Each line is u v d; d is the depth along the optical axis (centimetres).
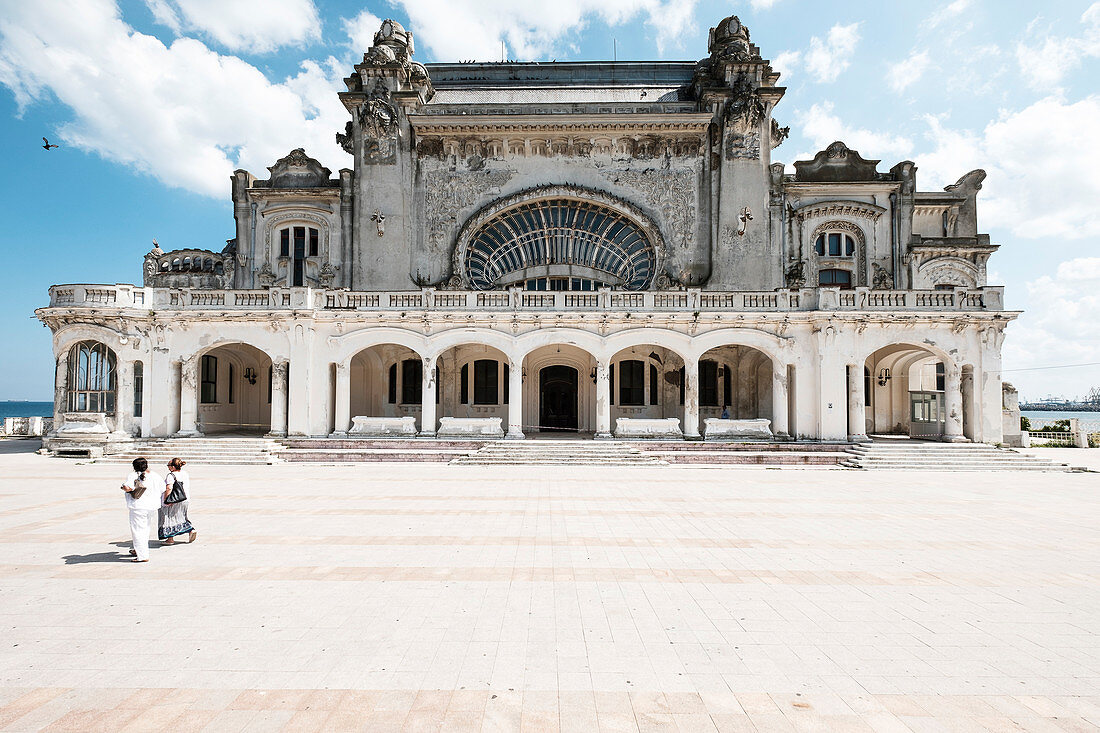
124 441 2719
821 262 3575
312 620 802
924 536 1302
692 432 2877
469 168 3562
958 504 1694
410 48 3856
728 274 3434
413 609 845
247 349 3447
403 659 687
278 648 714
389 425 2898
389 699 596
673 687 626
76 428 2730
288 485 1950
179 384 2927
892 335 2834
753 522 1427
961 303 2855
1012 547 1214
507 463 2520
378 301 2950
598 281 3500
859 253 3597
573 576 1001
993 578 1011
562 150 3572
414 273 3522
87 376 2839
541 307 2917
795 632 776
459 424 2939
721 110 3525
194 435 2862
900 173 3616
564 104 3697
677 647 725
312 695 604
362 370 3362
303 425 2838
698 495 1802
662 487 1955
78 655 694
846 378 2873
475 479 2098
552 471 2320
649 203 3538
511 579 982
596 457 2561
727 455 2567
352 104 3588
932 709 588
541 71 4134
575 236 3550
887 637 764
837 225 3591
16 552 1132
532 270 3503
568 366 3456
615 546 1195
